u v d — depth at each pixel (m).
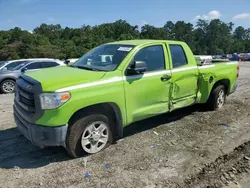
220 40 128.75
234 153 4.59
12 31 90.75
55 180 3.82
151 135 5.40
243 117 6.55
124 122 4.79
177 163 4.25
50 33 113.88
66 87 4.07
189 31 136.88
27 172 4.04
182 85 5.75
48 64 12.34
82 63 5.32
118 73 4.66
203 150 4.70
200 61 6.86
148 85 5.02
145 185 3.67
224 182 3.74
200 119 6.39
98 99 4.34
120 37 107.19
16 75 11.83
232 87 7.39
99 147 4.62
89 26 116.19
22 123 4.39
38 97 3.98
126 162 4.29
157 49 5.39
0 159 4.47
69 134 4.25
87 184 3.71
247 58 39.38
